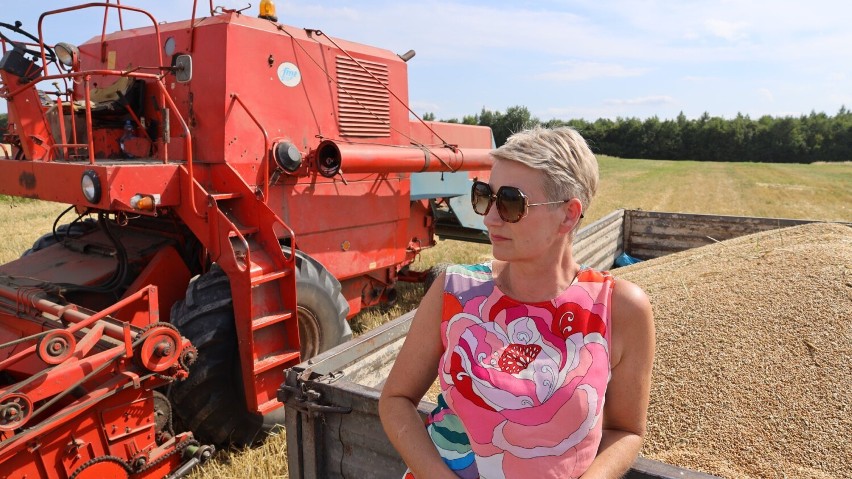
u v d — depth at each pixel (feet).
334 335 14.58
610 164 188.03
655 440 9.16
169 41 14.56
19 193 13.62
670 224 26.35
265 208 12.89
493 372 4.76
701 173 140.26
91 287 13.10
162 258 13.88
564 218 4.77
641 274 17.57
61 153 14.42
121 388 10.05
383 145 16.72
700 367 10.20
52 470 9.61
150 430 10.91
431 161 17.72
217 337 12.22
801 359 9.80
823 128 246.68
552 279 4.95
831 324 10.34
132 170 11.64
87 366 9.63
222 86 13.53
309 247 15.71
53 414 10.43
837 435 8.50
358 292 18.52
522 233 4.72
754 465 8.36
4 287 12.58
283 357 12.76
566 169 4.64
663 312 12.24
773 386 9.46
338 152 14.93
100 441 10.19
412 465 5.13
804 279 11.94
